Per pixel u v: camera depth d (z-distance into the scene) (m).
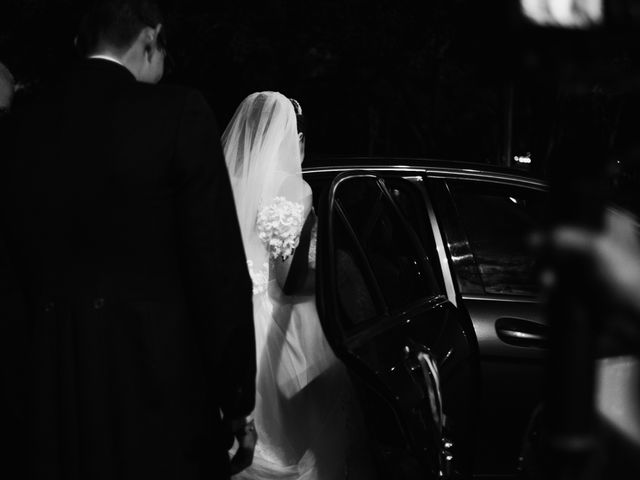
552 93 1.05
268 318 2.59
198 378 1.83
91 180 1.72
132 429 1.75
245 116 2.65
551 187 1.08
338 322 2.10
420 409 2.29
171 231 1.77
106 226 1.73
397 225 2.83
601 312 1.06
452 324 2.75
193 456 1.82
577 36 0.85
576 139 1.08
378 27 10.97
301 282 2.62
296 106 2.94
